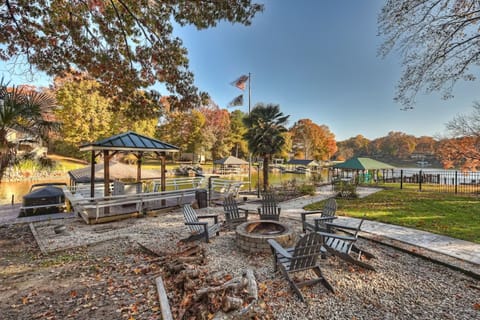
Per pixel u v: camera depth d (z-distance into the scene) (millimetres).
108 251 4648
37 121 5023
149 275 3520
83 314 2574
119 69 5426
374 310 2586
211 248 4629
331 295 2902
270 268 3699
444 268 3637
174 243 5008
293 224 6520
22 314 2600
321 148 52281
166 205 8812
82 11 4797
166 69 5617
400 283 3188
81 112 25031
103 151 7621
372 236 5156
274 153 14680
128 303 2771
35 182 18656
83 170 12133
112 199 7473
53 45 5105
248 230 4934
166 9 4848
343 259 3766
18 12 4574
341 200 10414
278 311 2572
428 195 11508
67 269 3811
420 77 5852
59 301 2852
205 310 2381
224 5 4426
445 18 5316
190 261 3846
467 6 5168
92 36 5125
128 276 3506
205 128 40094
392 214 7367
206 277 3113
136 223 6906
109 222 7031
